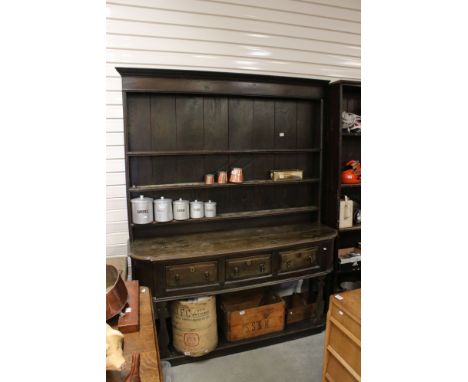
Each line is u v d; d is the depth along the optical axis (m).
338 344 1.50
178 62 2.44
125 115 2.18
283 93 2.54
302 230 2.67
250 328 2.38
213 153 2.46
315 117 2.84
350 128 2.79
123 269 2.23
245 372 2.14
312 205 2.95
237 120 2.60
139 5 2.30
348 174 2.79
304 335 2.55
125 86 2.14
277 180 2.66
